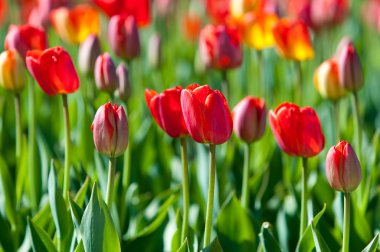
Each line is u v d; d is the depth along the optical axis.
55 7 6.93
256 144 5.94
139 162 5.74
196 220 4.64
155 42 7.16
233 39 5.38
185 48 9.99
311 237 3.68
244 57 7.83
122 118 3.36
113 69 4.51
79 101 5.65
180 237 3.88
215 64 5.43
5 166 4.52
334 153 3.29
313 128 3.56
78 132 5.66
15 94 4.72
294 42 5.51
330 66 5.04
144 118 6.95
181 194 5.04
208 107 3.23
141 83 7.00
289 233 4.59
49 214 4.31
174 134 3.53
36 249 3.73
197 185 5.06
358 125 4.76
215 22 7.98
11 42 4.74
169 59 8.30
